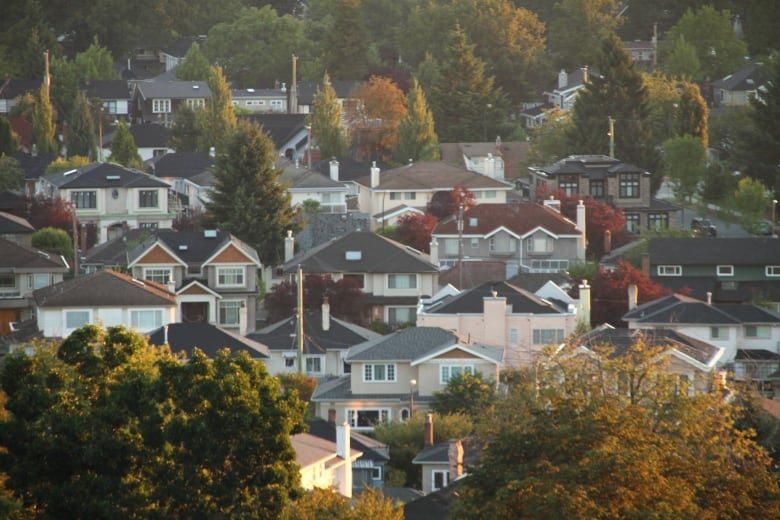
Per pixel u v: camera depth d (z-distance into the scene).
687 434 190.75
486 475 181.00
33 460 186.12
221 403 189.75
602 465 169.62
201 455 188.75
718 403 197.38
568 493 167.38
